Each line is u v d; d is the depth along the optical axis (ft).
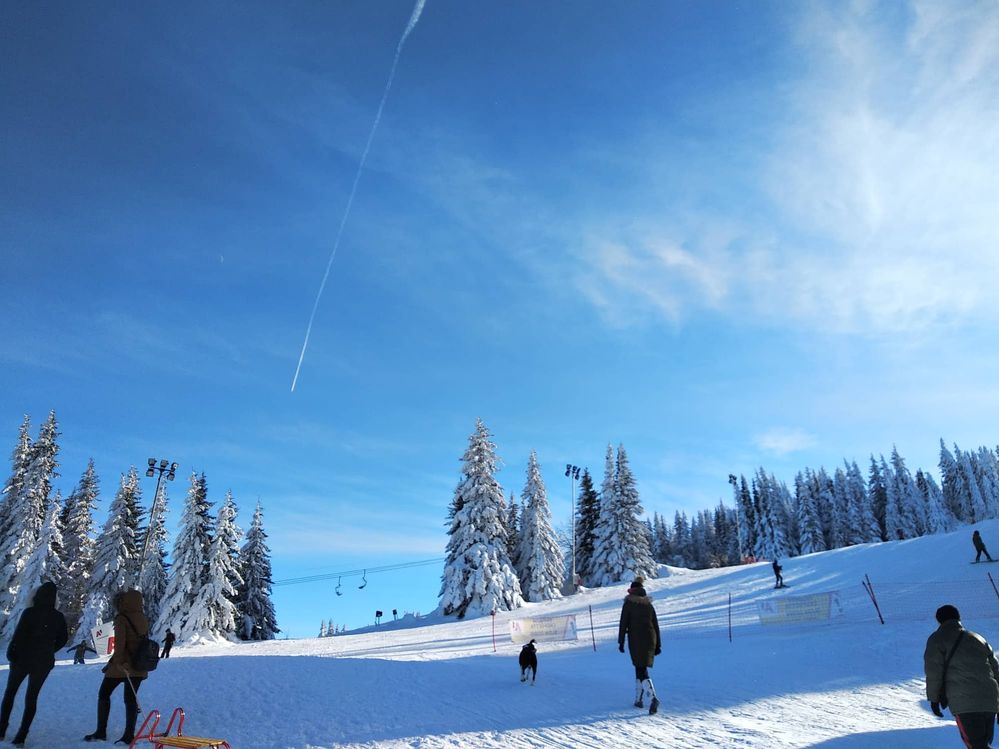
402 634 118.42
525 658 38.01
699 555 359.46
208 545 148.56
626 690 34.76
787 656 49.34
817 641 55.83
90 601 134.21
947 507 279.69
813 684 37.04
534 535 177.47
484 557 150.00
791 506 295.48
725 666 46.09
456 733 24.50
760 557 253.85
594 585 179.01
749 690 35.09
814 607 64.28
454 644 89.15
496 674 42.70
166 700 32.40
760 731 24.41
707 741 22.68
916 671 39.99
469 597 148.87
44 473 142.51
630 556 174.91
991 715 17.25
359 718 27.84
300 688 36.14
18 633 22.85
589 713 28.27
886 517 262.67
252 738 24.27
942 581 83.97
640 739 23.04
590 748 21.68
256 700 32.42
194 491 149.69
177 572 141.90
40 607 23.26
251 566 183.32
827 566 121.29
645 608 30.32
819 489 294.46
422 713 28.73
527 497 184.03
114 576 155.43
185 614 140.26
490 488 159.53
